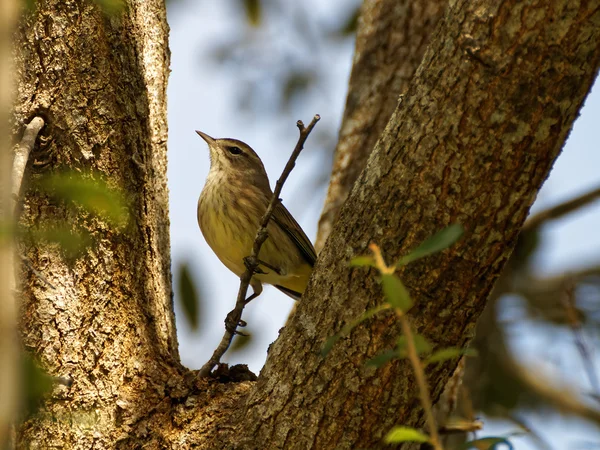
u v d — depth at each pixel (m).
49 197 9.34
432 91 7.98
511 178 7.80
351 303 8.40
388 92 15.44
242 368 10.34
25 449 8.87
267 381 8.92
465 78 7.78
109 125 9.91
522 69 7.59
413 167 8.05
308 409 8.55
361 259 6.33
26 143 8.98
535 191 7.92
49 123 9.48
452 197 7.93
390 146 8.26
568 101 7.65
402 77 15.45
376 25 15.91
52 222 9.34
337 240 8.56
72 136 9.61
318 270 8.72
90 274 9.62
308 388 8.57
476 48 7.69
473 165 7.82
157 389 9.77
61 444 9.07
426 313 8.17
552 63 7.53
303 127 9.09
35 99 9.45
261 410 8.83
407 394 8.38
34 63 9.50
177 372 10.13
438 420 12.64
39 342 9.16
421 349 6.30
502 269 8.21
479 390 16.25
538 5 7.45
